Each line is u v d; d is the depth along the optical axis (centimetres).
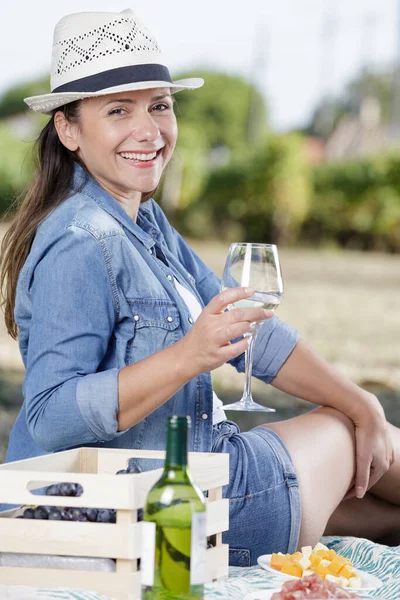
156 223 280
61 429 219
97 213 242
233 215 2345
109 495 187
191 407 245
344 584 208
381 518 296
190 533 165
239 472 241
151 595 166
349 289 1444
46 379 222
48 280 229
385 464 274
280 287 213
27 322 243
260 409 222
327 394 275
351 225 2280
